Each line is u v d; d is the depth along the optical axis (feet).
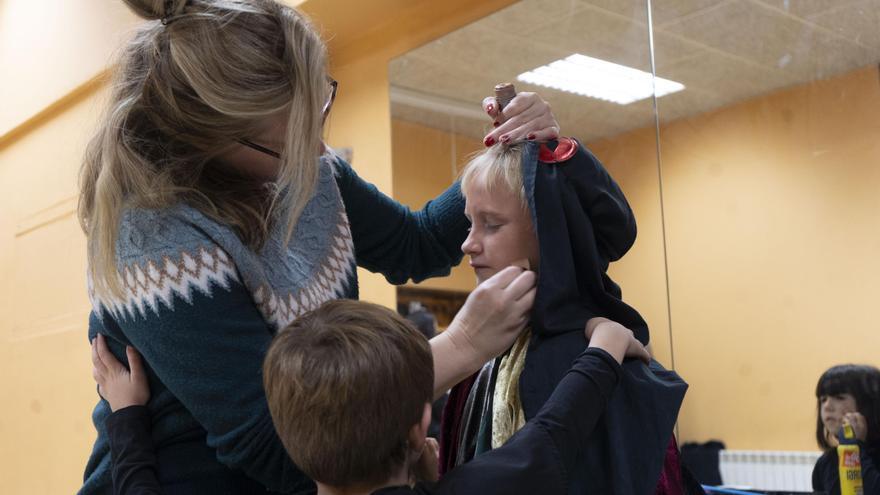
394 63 8.61
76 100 11.28
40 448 11.52
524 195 3.50
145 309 3.10
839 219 5.99
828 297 5.99
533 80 7.55
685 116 6.76
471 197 3.67
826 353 5.98
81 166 3.48
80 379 10.85
